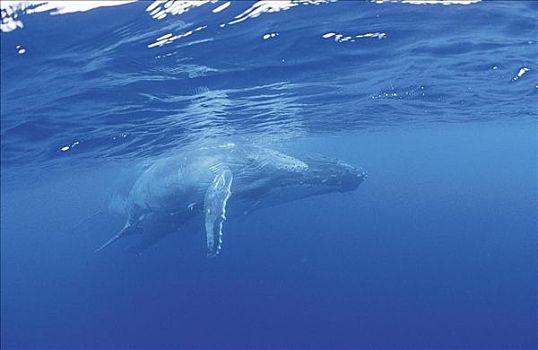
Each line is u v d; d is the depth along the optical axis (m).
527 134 39.44
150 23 10.00
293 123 21.50
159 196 15.55
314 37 11.58
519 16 11.04
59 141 17.41
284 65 12.95
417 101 19.23
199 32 10.65
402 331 23.91
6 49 10.19
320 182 15.61
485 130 36.28
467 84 16.66
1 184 25.06
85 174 27.39
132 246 18.38
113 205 18.47
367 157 50.12
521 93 18.86
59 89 12.44
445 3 10.42
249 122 19.41
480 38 12.17
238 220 21.48
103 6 9.39
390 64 13.71
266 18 10.55
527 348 20.98
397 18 10.95
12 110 13.29
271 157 15.22
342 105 18.77
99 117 15.30
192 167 14.76
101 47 10.61
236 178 14.79
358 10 10.50
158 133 18.48
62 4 9.24
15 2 9.26
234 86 14.14
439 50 12.88
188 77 12.95
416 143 42.78
